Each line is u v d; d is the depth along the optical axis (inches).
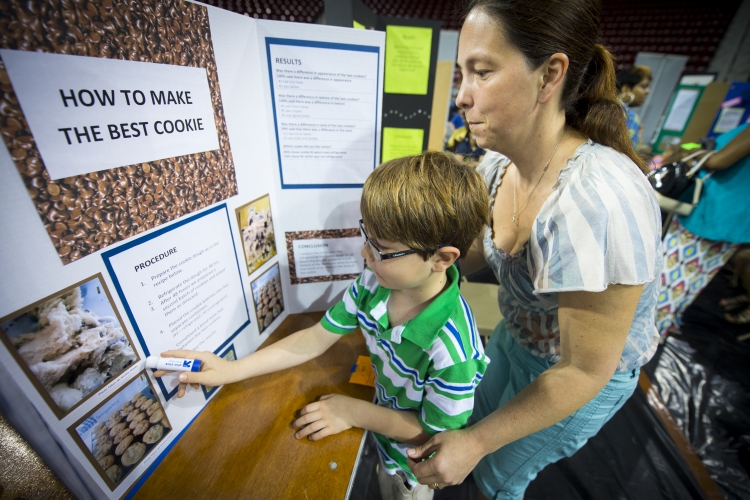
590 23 16.5
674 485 44.8
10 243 11.4
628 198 15.9
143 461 18.6
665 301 63.0
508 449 29.5
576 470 46.2
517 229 23.9
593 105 20.0
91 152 13.1
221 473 19.1
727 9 166.2
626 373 24.1
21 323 12.2
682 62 130.6
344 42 22.1
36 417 13.1
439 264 19.4
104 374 15.7
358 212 28.9
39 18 10.6
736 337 69.4
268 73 21.8
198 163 18.3
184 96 16.5
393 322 22.5
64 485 14.6
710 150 52.9
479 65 17.2
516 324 27.3
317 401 22.5
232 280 23.1
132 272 16.0
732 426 52.7
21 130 10.9
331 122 24.6
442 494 43.0
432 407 20.1
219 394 23.7
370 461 44.6
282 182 25.8
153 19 14.1
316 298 32.1
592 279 15.6
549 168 20.9
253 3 184.7
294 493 18.1
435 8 211.5
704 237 54.7
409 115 33.1
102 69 12.7
